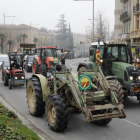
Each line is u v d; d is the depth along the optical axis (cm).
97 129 698
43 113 807
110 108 635
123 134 659
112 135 650
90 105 648
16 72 1390
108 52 1069
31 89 861
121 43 1068
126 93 996
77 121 769
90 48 1199
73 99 691
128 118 817
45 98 770
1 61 2477
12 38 8056
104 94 657
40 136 612
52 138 620
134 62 1345
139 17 3184
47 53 1838
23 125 673
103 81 694
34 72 1992
